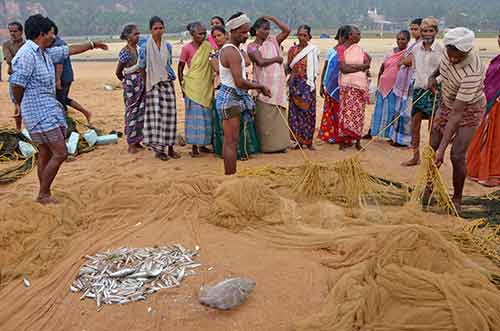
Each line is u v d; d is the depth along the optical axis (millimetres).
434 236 4312
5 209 5164
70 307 3854
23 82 5234
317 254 4594
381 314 3576
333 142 8969
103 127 10680
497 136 6547
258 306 3805
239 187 5348
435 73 6504
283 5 122312
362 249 4422
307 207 5445
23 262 4418
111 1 133000
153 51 7559
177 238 4934
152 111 7750
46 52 5531
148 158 8070
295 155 8164
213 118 8008
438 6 127625
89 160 7980
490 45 44906
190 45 7918
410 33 8594
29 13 117312
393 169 7379
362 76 8188
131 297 3920
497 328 3395
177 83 18578
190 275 4227
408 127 8570
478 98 5332
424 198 5816
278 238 4879
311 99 8227
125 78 8133
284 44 48156
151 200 5723
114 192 5965
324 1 132750
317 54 8195
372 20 123250
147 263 4355
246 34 6223
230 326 3592
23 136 8461
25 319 3730
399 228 4438
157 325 3607
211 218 5281
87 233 5074
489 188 6547
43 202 5691
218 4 128000
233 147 6480
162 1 134500
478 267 4164
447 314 3445
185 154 8352
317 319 3543
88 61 35844
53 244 4719
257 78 7965
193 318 3672
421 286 3664
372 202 5840
